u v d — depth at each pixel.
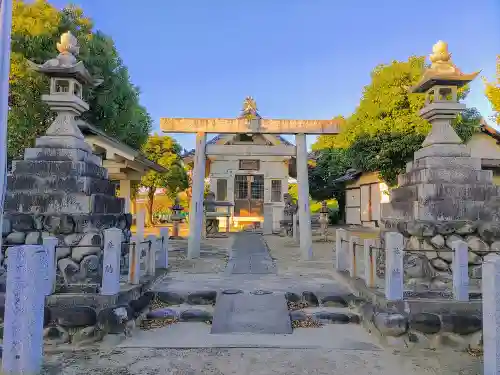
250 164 21.31
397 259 4.52
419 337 4.32
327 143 26.02
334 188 26.05
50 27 9.07
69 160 5.62
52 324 4.37
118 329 4.42
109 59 10.46
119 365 3.85
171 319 5.19
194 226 9.62
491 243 5.38
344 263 7.14
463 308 4.37
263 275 7.18
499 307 3.04
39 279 3.42
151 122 14.14
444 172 5.76
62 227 5.33
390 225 6.39
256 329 4.80
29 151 5.65
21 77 8.59
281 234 16.62
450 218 5.55
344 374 3.67
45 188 5.49
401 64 14.72
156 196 30.41
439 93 6.21
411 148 13.84
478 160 5.89
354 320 5.17
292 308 5.45
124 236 6.28
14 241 5.28
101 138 8.63
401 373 3.69
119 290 4.79
